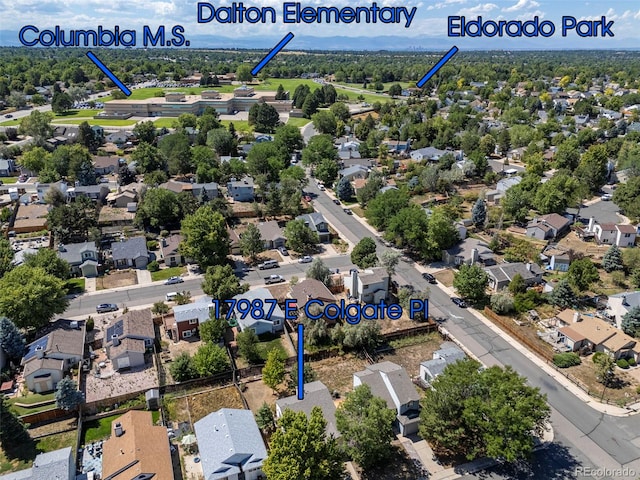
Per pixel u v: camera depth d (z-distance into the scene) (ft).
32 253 256.52
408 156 511.81
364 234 330.13
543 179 416.67
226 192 399.85
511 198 343.46
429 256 286.05
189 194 346.74
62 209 303.89
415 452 156.87
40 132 533.55
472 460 154.20
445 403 151.12
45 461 140.05
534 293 239.91
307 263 287.48
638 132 529.86
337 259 292.81
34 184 401.29
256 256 294.46
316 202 390.01
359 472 149.59
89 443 158.81
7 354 193.26
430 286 261.44
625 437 164.04
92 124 644.27
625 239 303.07
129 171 409.49
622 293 233.55
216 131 498.69
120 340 199.11
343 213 367.45
